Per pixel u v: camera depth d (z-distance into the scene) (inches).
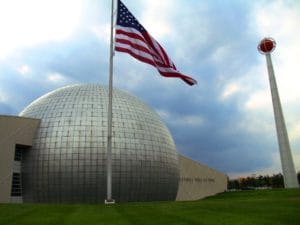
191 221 573.6
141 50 982.4
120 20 1003.9
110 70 1003.3
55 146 1400.1
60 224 566.6
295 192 1553.9
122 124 1472.7
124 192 1400.1
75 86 1657.2
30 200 1417.3
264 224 533.3
